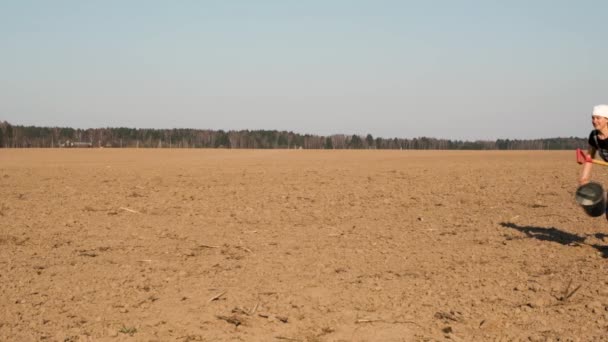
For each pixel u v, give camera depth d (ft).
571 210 39.09
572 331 16.12
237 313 17.80
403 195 49.62
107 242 29.40
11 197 49.34
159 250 27.35
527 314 17.52
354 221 35.96
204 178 70.64
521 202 43.73
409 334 16.06
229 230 32.94
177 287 20.63
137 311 18.02
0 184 61.93
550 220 35.06
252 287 20.63
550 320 17.01
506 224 33.86
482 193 50.01
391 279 21.52
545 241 28.35
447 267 23.38
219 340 15.70
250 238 30.35
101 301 19.02
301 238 30.25
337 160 130.62
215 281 21.48
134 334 16.10
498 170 82.02
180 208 42.29
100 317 17.46
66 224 35.12
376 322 16.99
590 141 24.77
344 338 15.84
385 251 26.63
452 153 191.83
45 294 19.76
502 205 42.29
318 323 16.94
